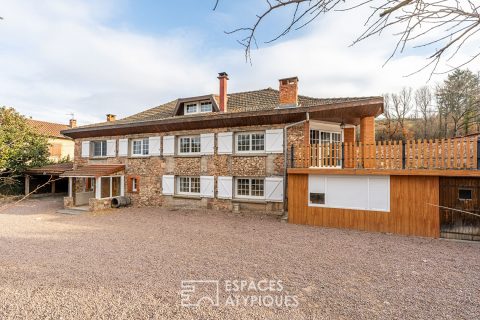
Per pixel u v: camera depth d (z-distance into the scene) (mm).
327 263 6582
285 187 11969
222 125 13633
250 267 6340
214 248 7824
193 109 16734
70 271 6121
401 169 9102
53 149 28969
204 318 4246
